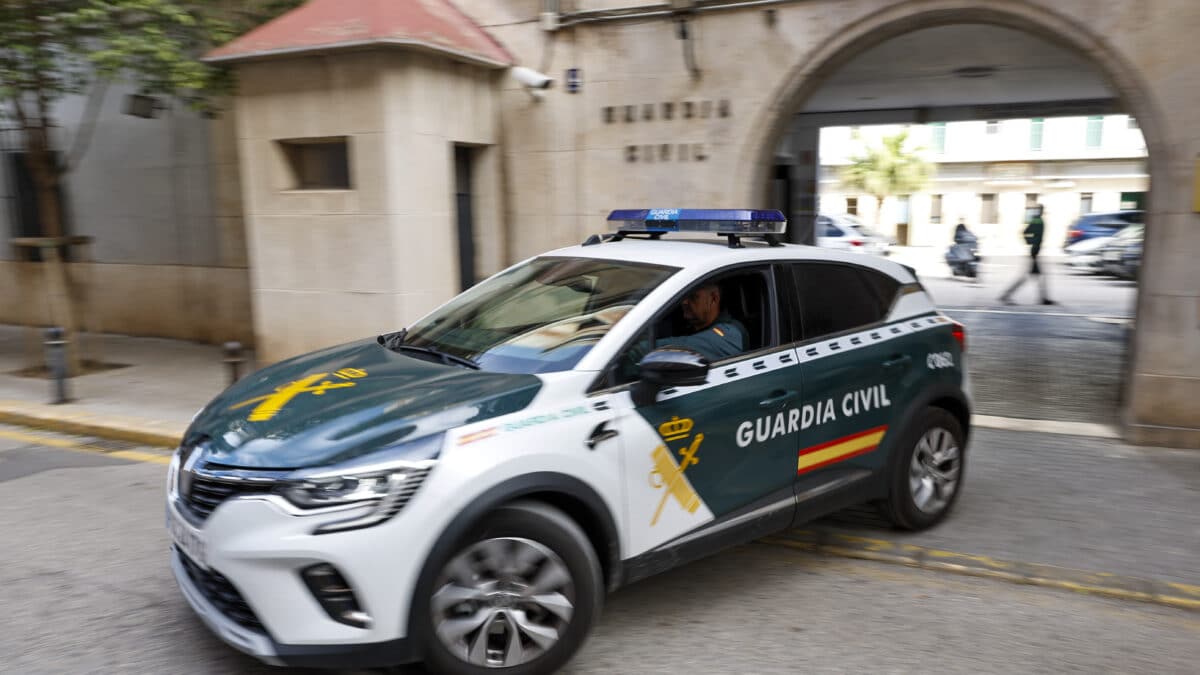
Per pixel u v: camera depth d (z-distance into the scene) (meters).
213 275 10.77
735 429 3.78
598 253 4.38
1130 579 4.34
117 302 11.52
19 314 12.62
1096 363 9.69
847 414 4.29
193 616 3.86
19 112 8.53
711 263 4.03
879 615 3.95
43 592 4.10
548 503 3.27
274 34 7.62
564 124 8.15
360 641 2.86
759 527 3.96
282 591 2.84
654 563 3.56
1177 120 6.09
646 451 3.46
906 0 6.78
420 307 7.86
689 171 7.72
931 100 13.11
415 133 7.57
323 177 8.22
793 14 7.16
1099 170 39.31
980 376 9.04
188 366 9.59
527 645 3.15
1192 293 6.23
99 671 3.38
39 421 7.36
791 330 4.18
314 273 8.00
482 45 8.00
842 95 12.51
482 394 3.26
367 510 2.84
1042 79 11.18
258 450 3.02
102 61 7.61
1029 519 5.14
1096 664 3.54
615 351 3.55
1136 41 6.15
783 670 3.44
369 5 7.44
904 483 4.68
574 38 7.95
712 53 7.48
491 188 8.53
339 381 3.53
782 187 13.30
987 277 21.50
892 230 43.03
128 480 5.88
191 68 7.85
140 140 10.86
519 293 4.25
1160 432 6.51
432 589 2.92
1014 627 3.86
